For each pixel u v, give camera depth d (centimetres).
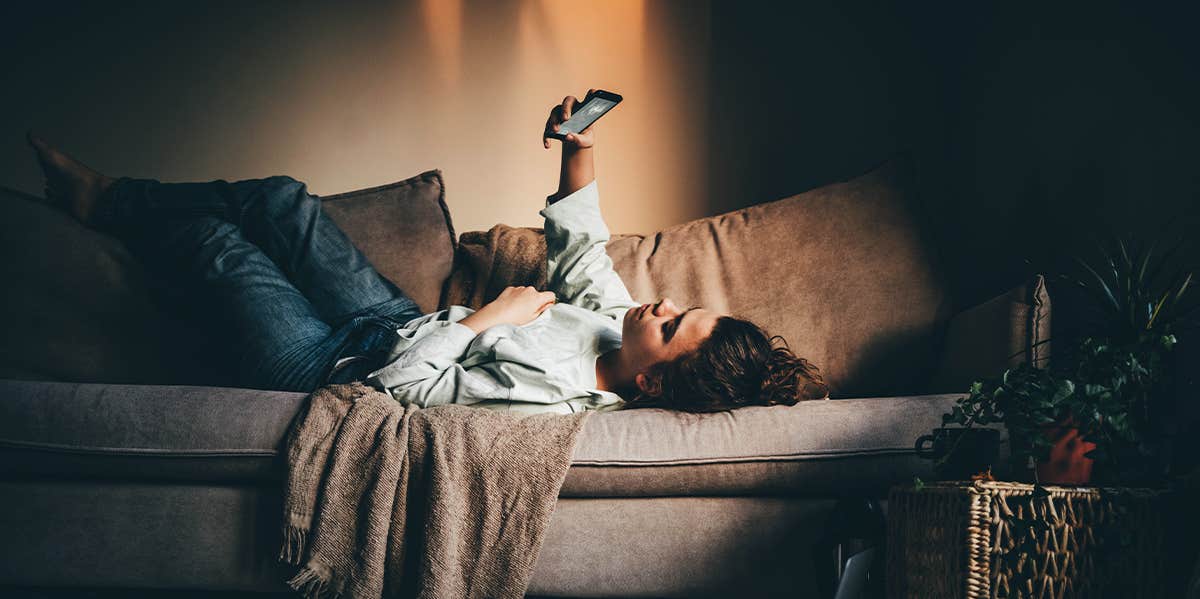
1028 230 237
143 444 148
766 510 150
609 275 210
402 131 290
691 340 177
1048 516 121
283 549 138
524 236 235
